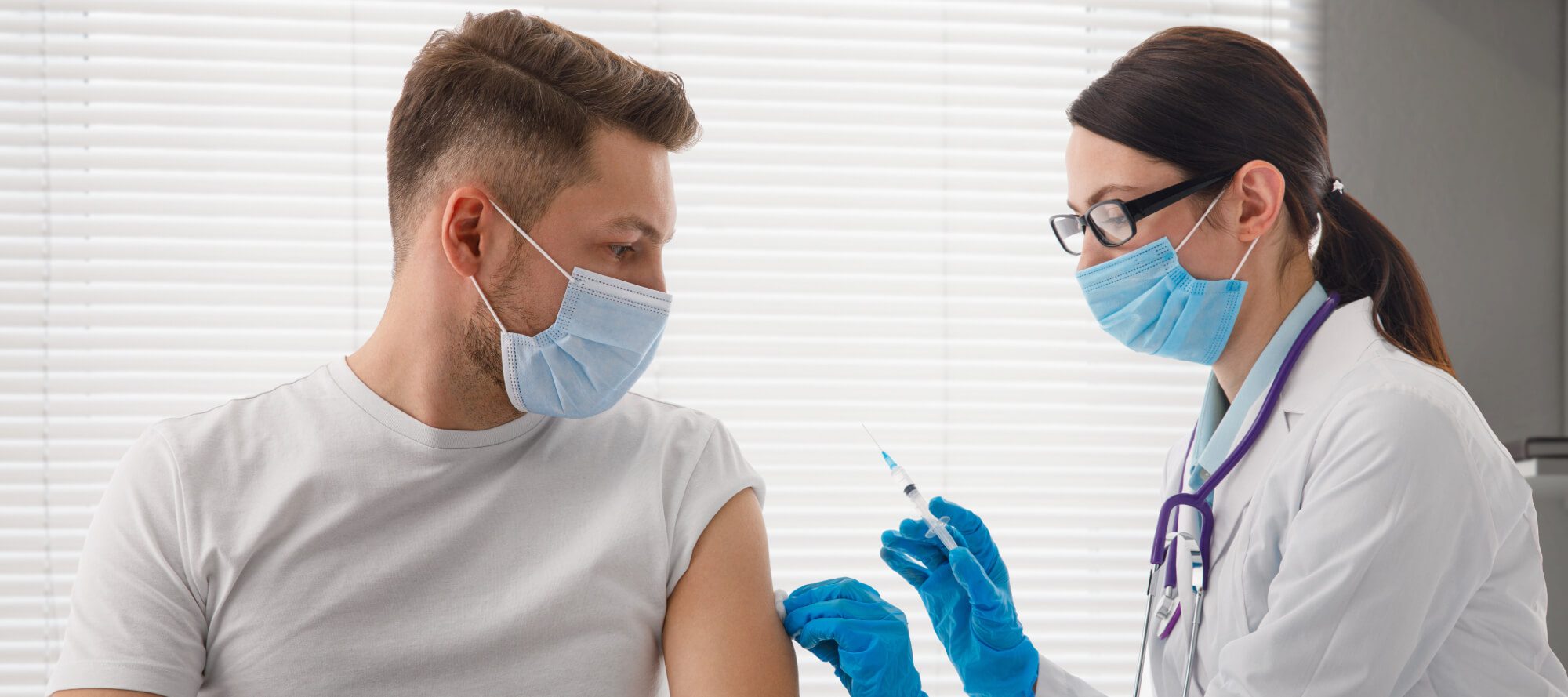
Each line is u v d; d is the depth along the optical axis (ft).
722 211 7.01
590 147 3.61
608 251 3.68
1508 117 7.14
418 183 3.75
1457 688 3.56
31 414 6.69
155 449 3.72
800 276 7.04
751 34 7.06
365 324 6.85
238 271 6.78
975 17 7.18
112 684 3.34
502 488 3.77
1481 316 7.04
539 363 3.66
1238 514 4.05
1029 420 7.06
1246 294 4.12
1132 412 7.14
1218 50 4.05
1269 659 3.46
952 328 7.07
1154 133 4.00
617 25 7.01
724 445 4.11
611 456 3.93
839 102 7.08
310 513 3.65
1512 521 3.56
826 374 6.98
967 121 7.14
